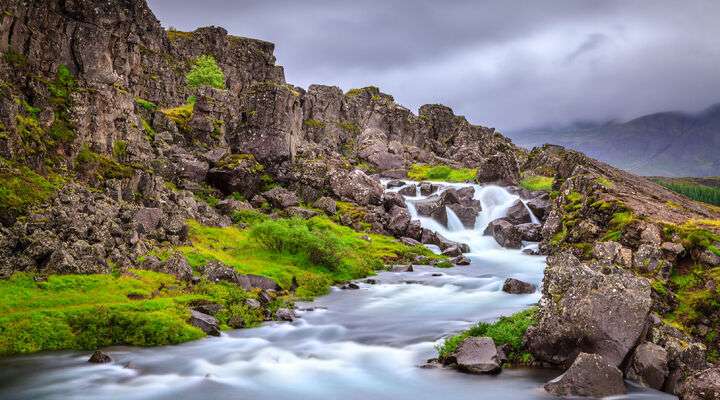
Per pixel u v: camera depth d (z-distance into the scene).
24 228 30.78
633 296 21.45
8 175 33.31
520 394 19.27
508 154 97.44
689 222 33.62
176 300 29.09
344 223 61.12
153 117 64.94
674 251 29.59
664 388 19.94
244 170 62.97
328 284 39.56
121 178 42.31
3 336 23.56
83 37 43.56
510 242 63.38
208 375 21.77
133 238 35.28
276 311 30.89
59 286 28.16
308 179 69.12
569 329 21.42
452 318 30.08
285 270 40.12
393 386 20.64
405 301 34.78
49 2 41.94
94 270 30.72
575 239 37.78
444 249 59.12
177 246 38.94
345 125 133.50
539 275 44.53
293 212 59.06
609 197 39.41
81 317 25.61
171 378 21.38
